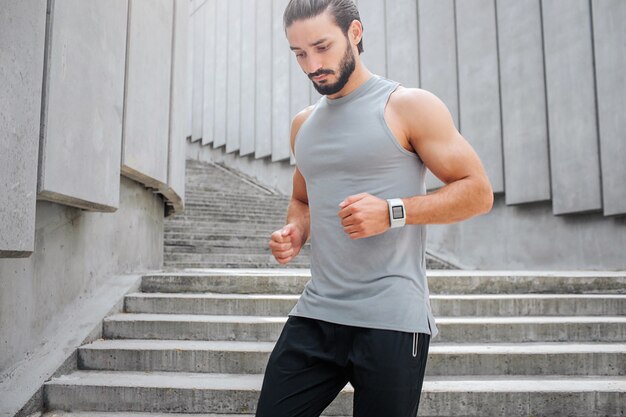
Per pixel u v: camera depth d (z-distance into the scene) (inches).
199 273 185.9
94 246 162.4
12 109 83.3
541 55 330.6
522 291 182.5
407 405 51.1
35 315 124.0
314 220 58.3
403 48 420.5
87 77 124.5
